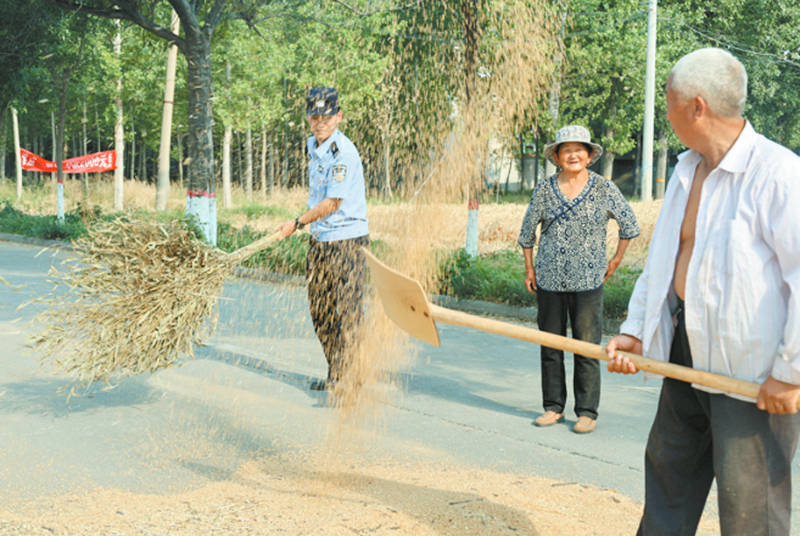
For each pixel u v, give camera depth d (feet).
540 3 21.47
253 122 78.64
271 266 32.89
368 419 15.08
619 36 83.51
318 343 22.20
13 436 13.52
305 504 10.47
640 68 85.25
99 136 127.85
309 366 19.45
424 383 18.30
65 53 60.29
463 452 13.30
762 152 6.98
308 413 15.35
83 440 13.37
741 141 7.10
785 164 6.81
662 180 90.94
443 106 22.02
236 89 78.18
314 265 16.02
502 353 22.24
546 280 15.42
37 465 12.09
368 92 39.22
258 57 75.66
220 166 95.50
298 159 33.55
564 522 10.05
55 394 16.25
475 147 20.72
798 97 119.34
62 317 12.77
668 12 91.66
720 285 7.05
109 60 78.54
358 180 15.85
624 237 15.49
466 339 24.20
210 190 43.29
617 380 19.36
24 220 63.00
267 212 53.21
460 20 22.48
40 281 33.04
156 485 11.27
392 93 23.22
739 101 7.09
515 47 21.33
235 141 88.38
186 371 18.54
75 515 10.06
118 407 15.47
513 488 11.41
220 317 25.30
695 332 7.27
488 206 66.39
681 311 7.79
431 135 21.17
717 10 106.73
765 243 6.91
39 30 52.13
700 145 7.31
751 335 6.93
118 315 12.71
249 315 25.84
